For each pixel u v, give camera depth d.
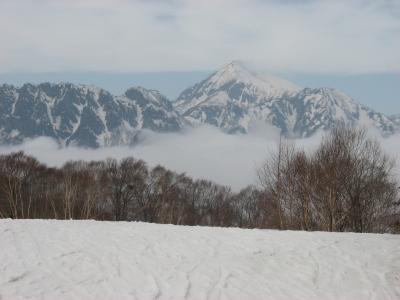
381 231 31.50
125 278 14.16
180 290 13.55
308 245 18.03
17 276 13.73
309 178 31.77
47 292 12.91
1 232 17.83
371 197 31.84
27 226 19.06
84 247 16.55
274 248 17.48
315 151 33.16
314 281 14.77
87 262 15.16
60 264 14.87
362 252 17.52
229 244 17.73
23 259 15.09
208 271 15.02
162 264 15.38
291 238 18.98
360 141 33.09
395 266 16.27
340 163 31.62
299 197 32.38
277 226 33.00
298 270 15.52
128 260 15.55
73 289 13.22
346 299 13.73
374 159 32.75
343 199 31.56
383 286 14.64
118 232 18.70
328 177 31.39
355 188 31.55
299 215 32.41
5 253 15.54
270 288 14.13
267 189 33.91
